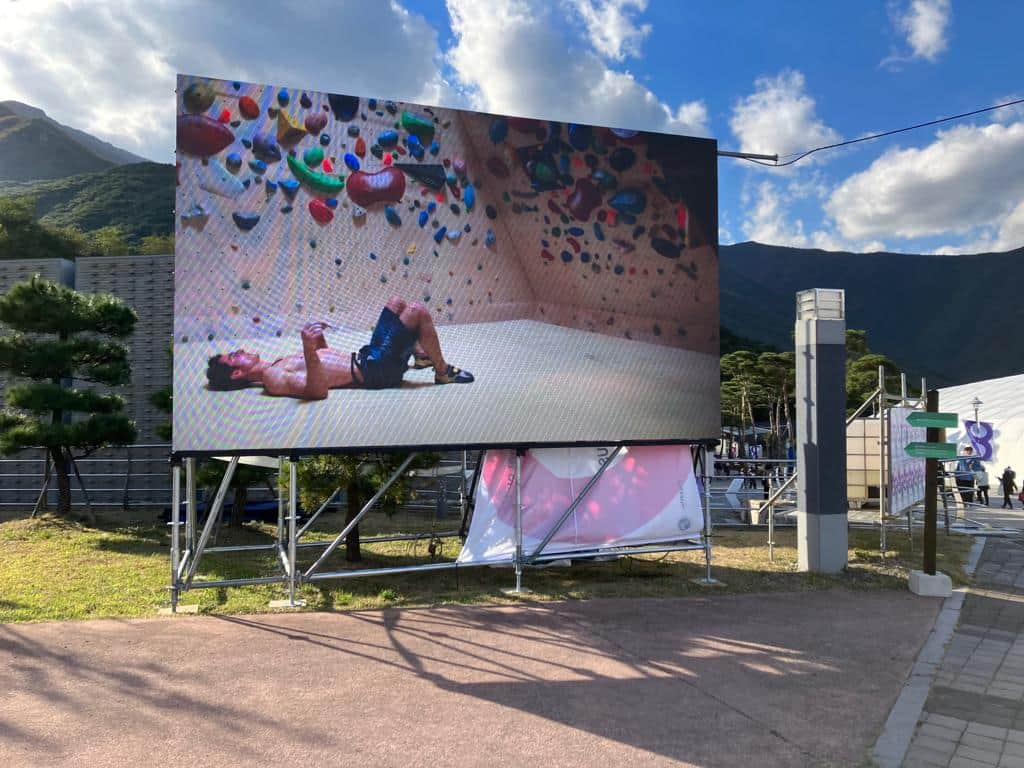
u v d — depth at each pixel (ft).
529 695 16.47
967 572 32.63
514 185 27.81
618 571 31.63
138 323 56.34
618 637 21.25
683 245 30.25
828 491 31.40
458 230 26.89
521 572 29.48
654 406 29.30
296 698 16.07
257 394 24.20
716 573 31.12
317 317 24.94
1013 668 19.26
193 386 23.65
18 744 13.57
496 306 27.25
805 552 31.71
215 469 39.86
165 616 22.99
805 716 15.44
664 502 29.81
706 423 30.09
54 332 44.73
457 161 27.04
